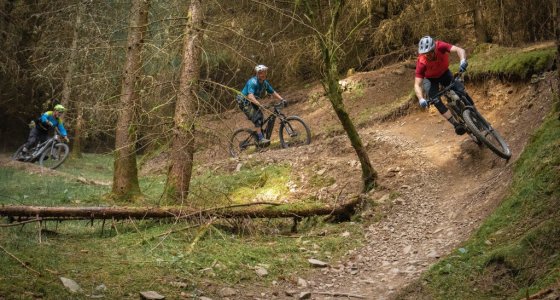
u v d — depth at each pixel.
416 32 15.82
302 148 11.79
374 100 15.12
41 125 15.66
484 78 11.08
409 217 7.89
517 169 7.04
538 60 10.09
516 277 4.76
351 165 9.88
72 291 4.89
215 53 9.49
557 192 5.67
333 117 15.04
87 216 7.11
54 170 14.25
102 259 6.01
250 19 16.17
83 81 9.35
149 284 5.41
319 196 9.34
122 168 9.82
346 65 18.25
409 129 11.31
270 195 9.88
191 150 8.48
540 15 13.18
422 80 8.53
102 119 8.94
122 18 9.74
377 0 16.17
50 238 6.87
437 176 8.84
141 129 8.95
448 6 14.77
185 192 8.48
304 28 17.12
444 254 6.33
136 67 9.34
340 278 6.29
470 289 4.90
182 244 6.88
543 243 4.84
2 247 5.48
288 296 5.66
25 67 21.69
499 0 13.93
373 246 7.24
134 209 7.34
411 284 5.38
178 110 8.36
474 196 7.59
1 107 24.89
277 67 18.78
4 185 11.37
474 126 8.16
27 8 20.62
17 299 4.49
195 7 8.66
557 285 4.20
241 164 11.55
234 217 7.73
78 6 10.00
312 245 7.26
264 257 6.70
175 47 8.62
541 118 8.59
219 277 5.96
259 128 13.77
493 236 5.72
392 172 9.18
